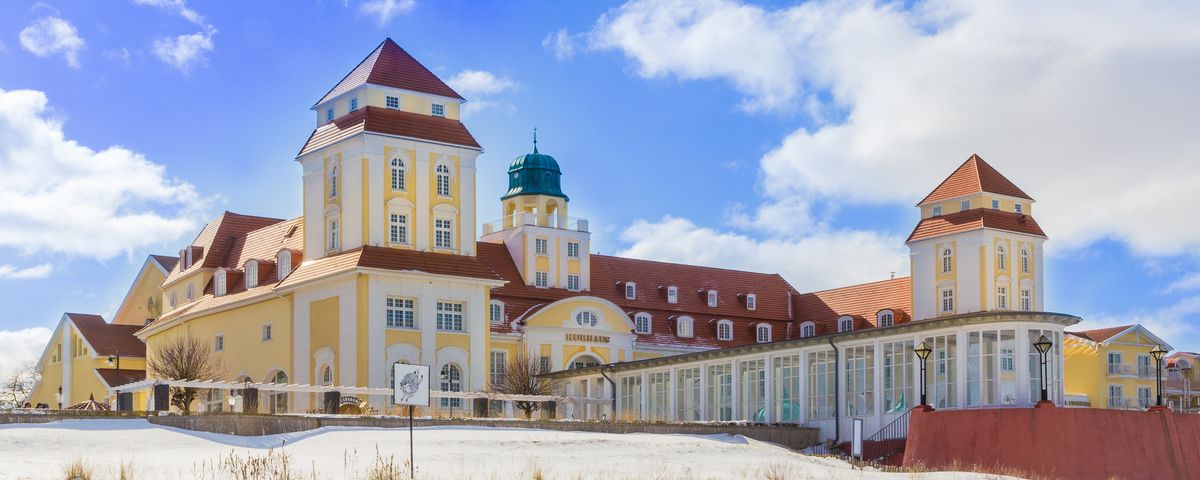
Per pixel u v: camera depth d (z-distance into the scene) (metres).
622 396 83.81
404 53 81.38
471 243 79.94
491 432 56.56
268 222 98.44
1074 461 53.16
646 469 46.91
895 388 65.06
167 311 97.94
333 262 77.12
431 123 79.69
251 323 83.88
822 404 69.38
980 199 105.00
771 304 110.12
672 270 107.75
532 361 85.31
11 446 47.69
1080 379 103.56
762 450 57.84
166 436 51.59
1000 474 52.03
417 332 75.94
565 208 104.75
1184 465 55.88
